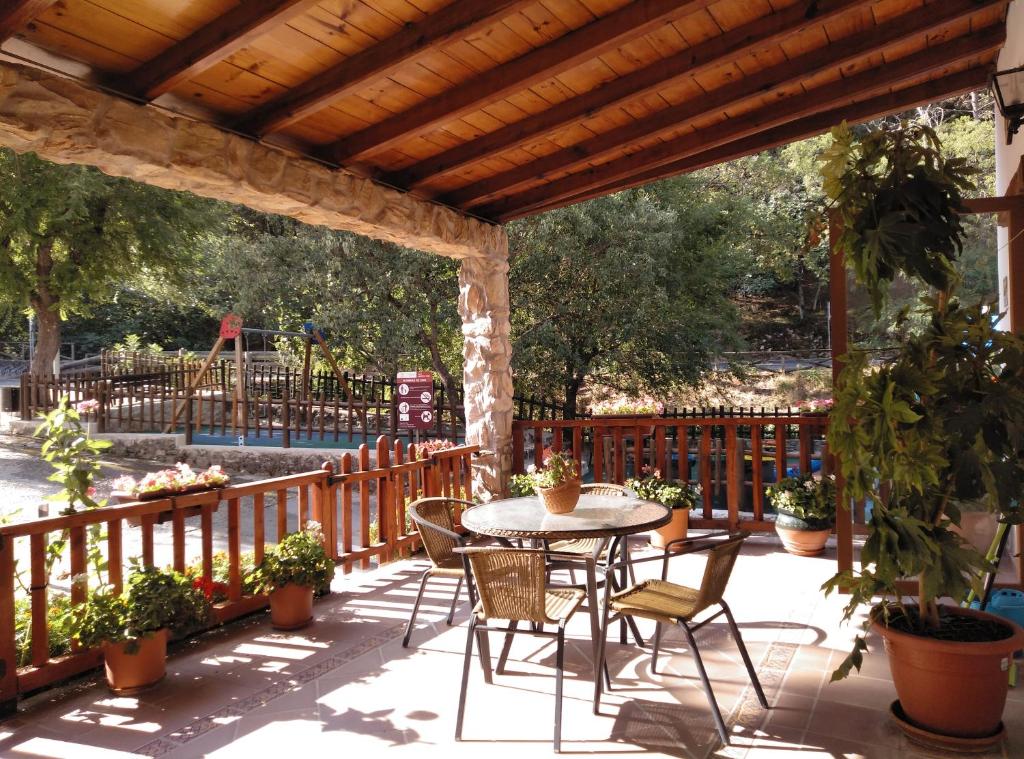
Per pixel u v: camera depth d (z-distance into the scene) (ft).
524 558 9.48
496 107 14.78
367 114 14.03
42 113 10.20
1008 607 11.34
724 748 9.10
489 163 17.72
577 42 11.82
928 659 8.82
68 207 38.22
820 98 15.65
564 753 9.05
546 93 14.35
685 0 10.78
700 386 43.70
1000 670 8.71
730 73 14.39
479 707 10.43
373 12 10.57
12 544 10.61
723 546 9.83
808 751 8.97
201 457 34.68
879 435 8.76
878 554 9.01
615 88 14.03
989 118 45.73
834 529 19.85
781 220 52.85
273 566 13.46
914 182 9.47
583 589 11.12
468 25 10.43
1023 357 8.75
